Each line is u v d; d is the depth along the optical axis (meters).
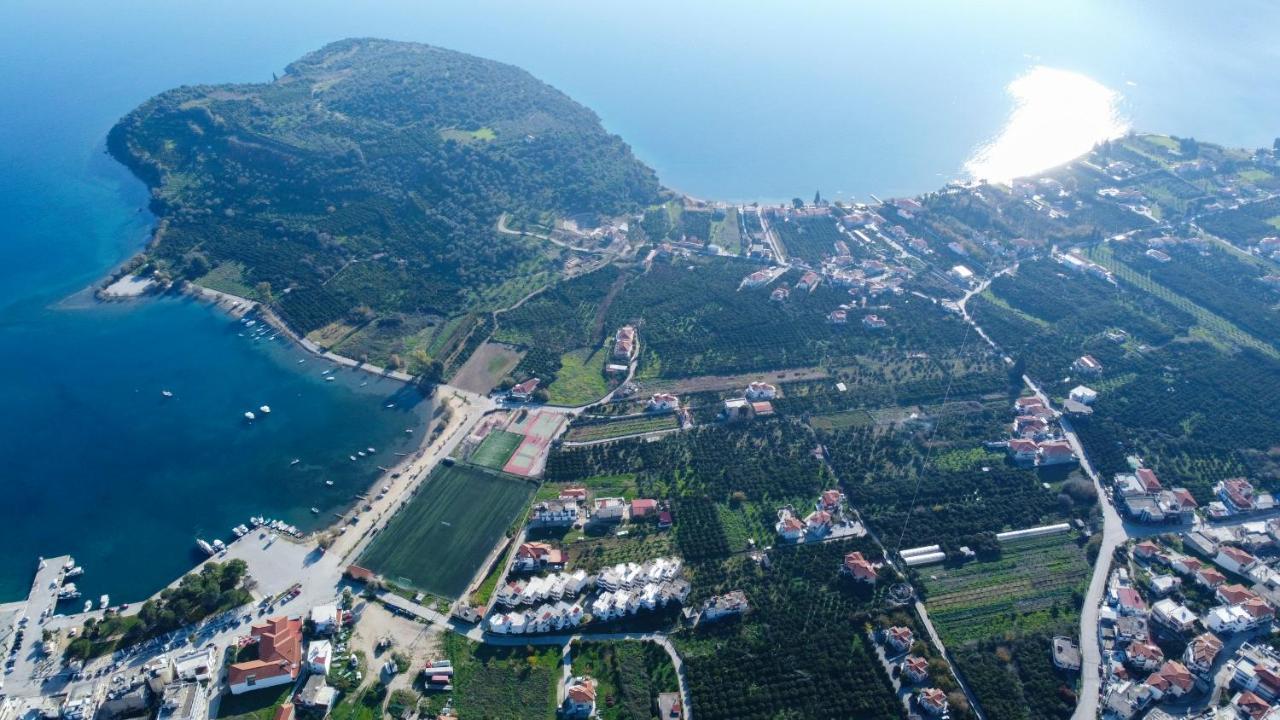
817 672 186.38
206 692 181.00
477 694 182.12
